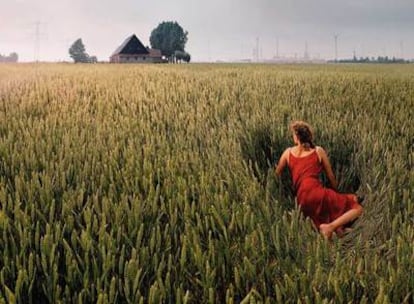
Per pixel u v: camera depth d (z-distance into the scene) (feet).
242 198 11.81
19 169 13.70
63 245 8.75
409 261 8.15
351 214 12.62
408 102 28.48
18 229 8.66
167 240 9.05
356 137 17.74
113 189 11.80
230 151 15.93
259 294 7.43
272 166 16.57
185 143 17.40
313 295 7.38
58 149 15.40
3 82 42.73
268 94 30.53
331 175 14.53
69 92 33.19
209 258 8.50
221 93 33.63
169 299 7.42
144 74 55.06
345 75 52.44
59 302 6.98
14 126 19.56
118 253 8.70
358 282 7.84
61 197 11.41
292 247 9.33
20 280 7.08
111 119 22.21
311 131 14.44
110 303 6.97
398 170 13.85
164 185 12.09
